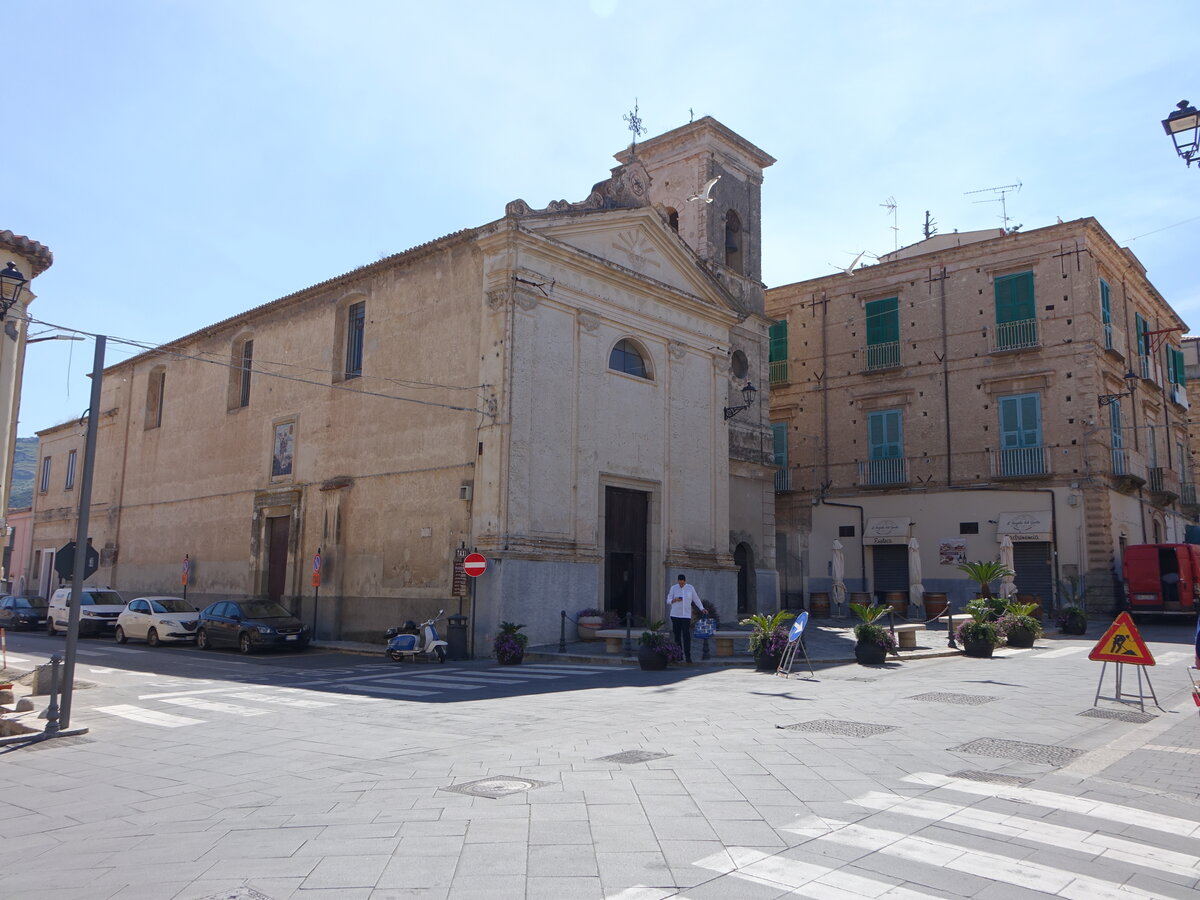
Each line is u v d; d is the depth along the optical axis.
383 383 24.62
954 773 7.69
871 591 35.12
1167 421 39.94
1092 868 5.23
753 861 5.29
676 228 30.94
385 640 23.02
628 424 23.94
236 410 30.59
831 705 11.71
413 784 7.44
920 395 34.94
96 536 36.97
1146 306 38.69
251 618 23.14
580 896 4.74
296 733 10.55
